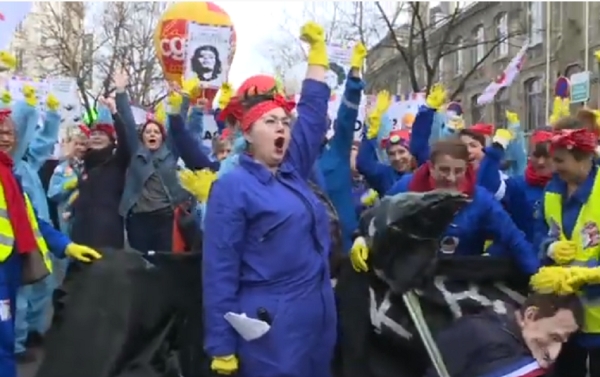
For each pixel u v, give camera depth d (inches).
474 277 162.1
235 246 135.6
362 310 161.5
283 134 139.9
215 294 134.3
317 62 155.0
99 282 158.9
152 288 158.4
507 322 126.1
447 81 1518.2
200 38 395.9
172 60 399.5
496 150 215.9
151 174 249.4
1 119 204.5
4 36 284.0
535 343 118.3
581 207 166.1
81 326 156.4
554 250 163.8
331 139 197.2
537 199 215.9
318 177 174.1
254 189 137.2
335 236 163.9
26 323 244.4
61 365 155.5
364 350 161.0
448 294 160.1
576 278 139.8
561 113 272.8
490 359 117.5
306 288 137.6
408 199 154.6
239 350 135.5
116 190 255.6
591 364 166.9
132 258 160.4
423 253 155.8
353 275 162.7
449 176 165.5
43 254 176.4
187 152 231.0
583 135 165.2
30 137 249.8
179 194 234.4
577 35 1158.3
